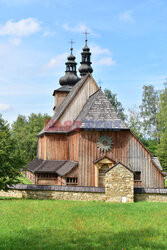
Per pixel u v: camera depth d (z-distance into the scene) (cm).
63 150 4422
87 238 1460
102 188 2777
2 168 2758
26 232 1549
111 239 1454
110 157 3534
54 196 2820
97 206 2383
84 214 2047
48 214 2027
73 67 5734
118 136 3566
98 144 3534
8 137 2867
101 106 3650
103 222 1817
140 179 3559
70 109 4369
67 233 1547
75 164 3500
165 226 1755
